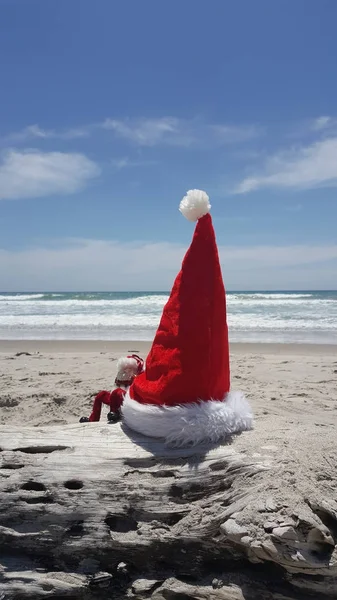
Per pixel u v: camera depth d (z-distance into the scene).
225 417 0.69
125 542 0.61
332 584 0.55
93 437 0.73
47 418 1.28
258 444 0.67
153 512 0.63
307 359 2.18
